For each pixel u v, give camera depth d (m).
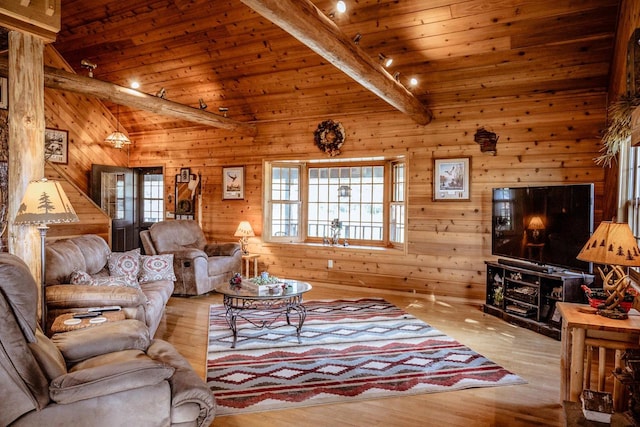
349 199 6.62
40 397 1.70
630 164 3.81
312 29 2.82
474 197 5.36
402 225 6.06
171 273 4.58
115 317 2.74
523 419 2.49
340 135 6.17
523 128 5.05
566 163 4.85
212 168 7.22
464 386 2.92
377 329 4.20
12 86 2.88
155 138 7.68
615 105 3.02
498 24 4.22
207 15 5.06
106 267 4.19
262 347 3.67
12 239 2.93
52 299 2.98
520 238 4.59
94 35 5.82
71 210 2.81
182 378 1.99
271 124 6.71
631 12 3.38
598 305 2.63
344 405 2.65
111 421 1.79
